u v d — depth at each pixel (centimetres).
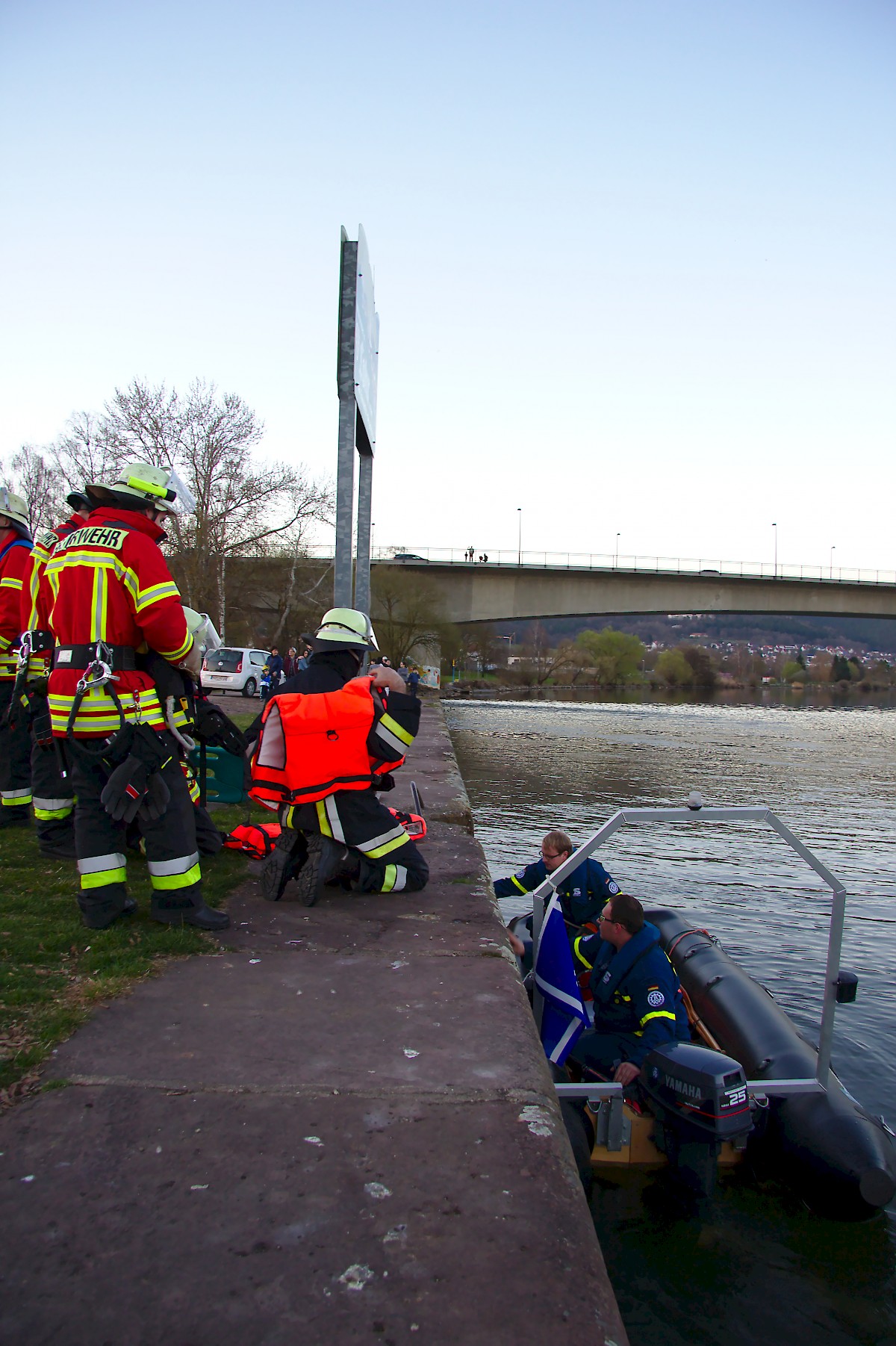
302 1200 208
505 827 1405
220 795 712
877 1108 505
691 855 1242
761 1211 387
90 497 378
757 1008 481
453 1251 194
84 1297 176
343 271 899
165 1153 225
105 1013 305
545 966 427
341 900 466
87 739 353
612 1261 352
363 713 439
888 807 1772
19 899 417
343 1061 278
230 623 4141
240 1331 170
